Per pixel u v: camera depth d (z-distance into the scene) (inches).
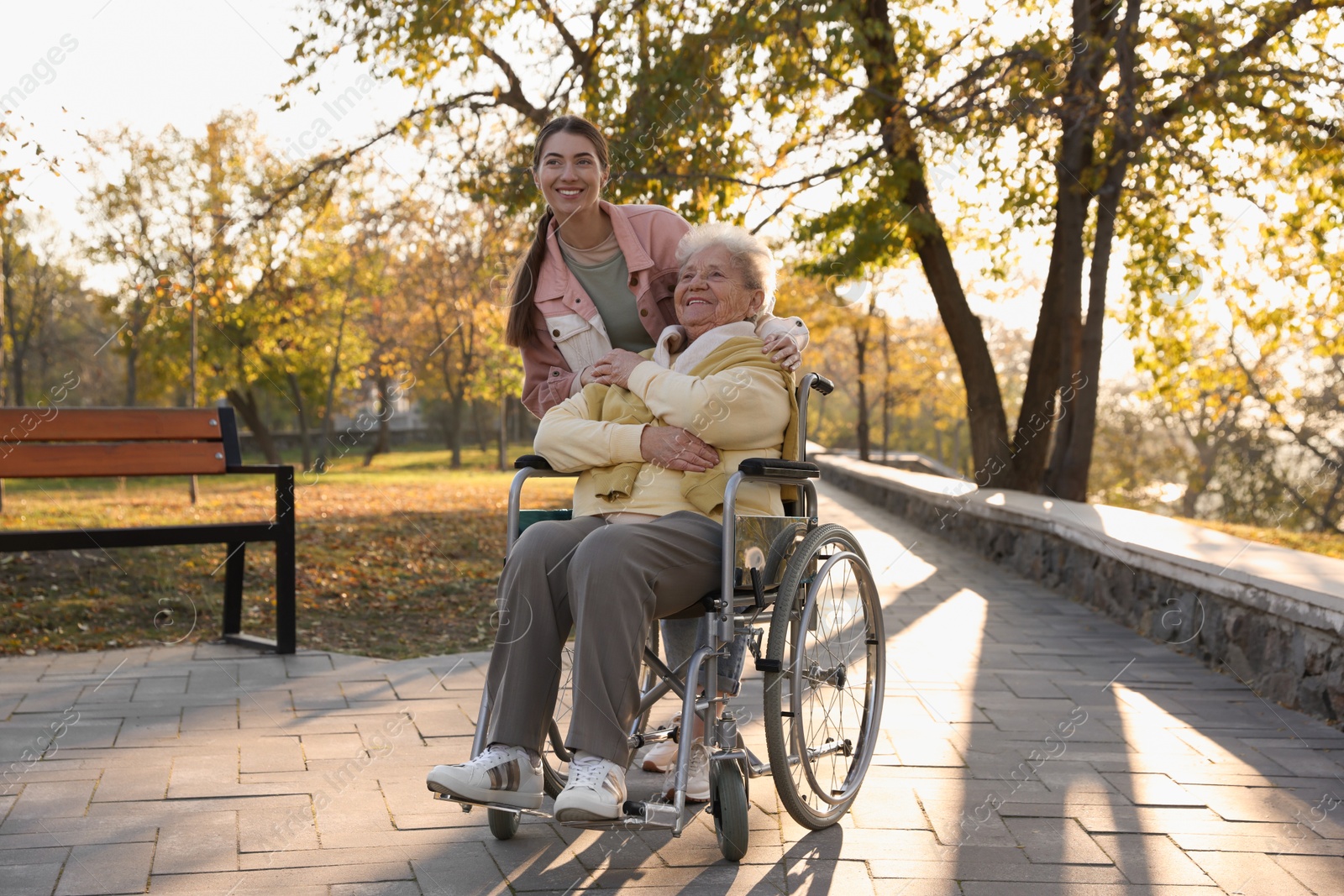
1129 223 394.3
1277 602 147.7
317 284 826.8
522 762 86.7
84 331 1268.5
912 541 372.2
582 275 114.3
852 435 1955.0
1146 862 90.0
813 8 323.3
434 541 329.7
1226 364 454.6
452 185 396.8
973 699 148.7
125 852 90.1
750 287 102.9
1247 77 319.0
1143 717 139.2
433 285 861.2
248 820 98.3
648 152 357.1
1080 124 332.2
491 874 86.5
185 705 140.8
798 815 94.2
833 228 395.2
